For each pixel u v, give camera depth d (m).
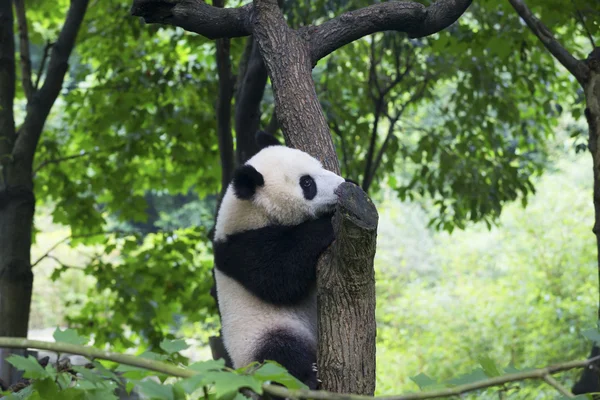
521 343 12.00
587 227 12.95
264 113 9.22
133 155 9.13
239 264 4.10
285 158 4.20
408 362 12.48
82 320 9.16
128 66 9.55
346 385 3.09
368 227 2.94
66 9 10.30
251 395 2.88
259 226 4.12
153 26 8.36
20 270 6.96
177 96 9.21
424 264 19.64
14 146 7.28
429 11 4.45
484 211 9.33
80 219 9.47
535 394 9.34
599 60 4.54
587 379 6.16
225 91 6.94
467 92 9.37
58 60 7.24
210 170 9.65
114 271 9.08
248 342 3.98
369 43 10.00
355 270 3.05
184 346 2.15
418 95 9.32
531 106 11.03
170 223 21.92
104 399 2.05
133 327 8.96
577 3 6.27
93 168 9.68
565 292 12.39
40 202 10.82
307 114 3.94
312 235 3.92
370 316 3.16
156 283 9.05
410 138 15.15
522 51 7.71
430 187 9.72
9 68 7.43
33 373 1.98
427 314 13.17
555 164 18.03
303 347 3.94
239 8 4.36
